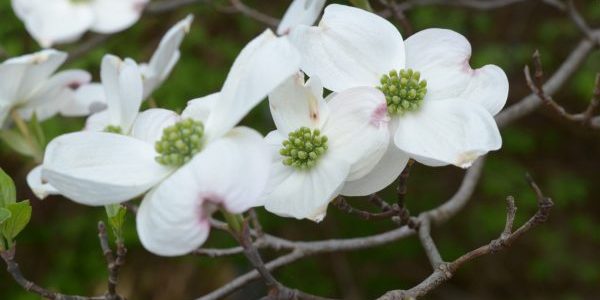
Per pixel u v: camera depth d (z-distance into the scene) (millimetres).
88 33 1088
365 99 506
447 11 1165
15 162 1237
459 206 637
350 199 1205
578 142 1429
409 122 519
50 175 486
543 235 1314
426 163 511
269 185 512
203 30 1193
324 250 615
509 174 1230
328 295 1227
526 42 1359
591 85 1111
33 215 1242
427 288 536
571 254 1339
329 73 528
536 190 526
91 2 717
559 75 715
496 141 504
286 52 480
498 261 1407
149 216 479
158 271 1242
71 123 1019
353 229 1223
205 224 473
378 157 502
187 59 1146
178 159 489
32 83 635
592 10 1203
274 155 515
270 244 615
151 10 808
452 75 526
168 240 473
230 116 482
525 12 1331
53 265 1243
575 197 1280
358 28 531
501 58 1199
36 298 1184
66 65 833
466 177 655
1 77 623
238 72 489
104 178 493
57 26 709
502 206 1235
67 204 1254
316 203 505
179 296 1212
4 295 1235
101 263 1197
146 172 494
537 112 1409
